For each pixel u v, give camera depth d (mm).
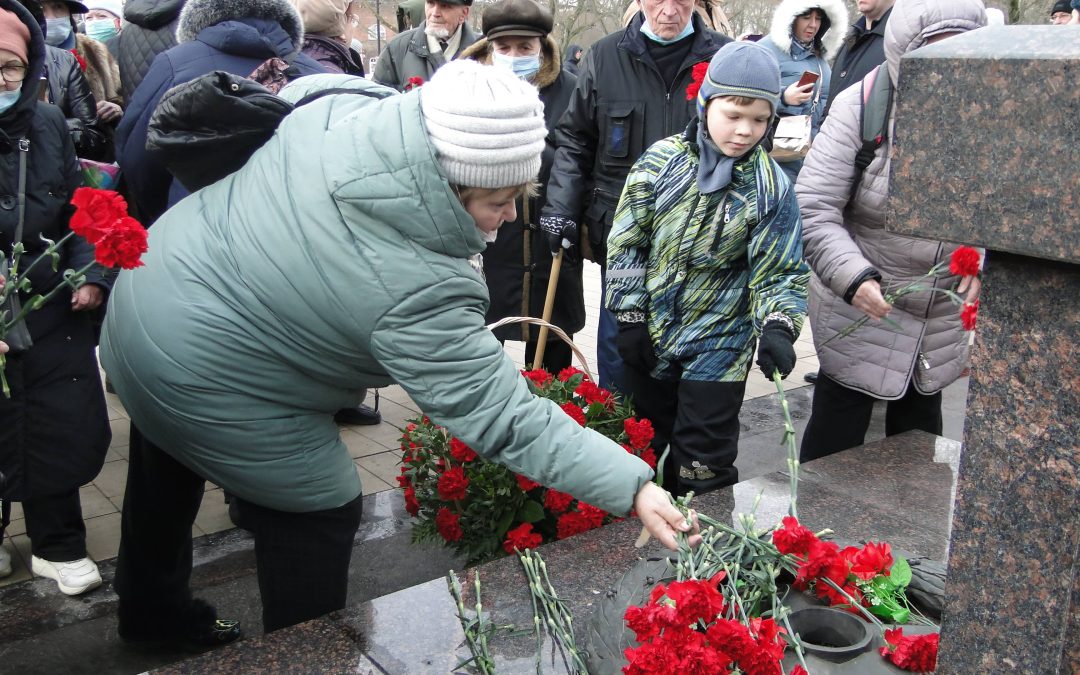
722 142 2738
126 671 2695
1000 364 1174
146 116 2809
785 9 5223
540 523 2949
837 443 3473
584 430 1898
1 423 2926
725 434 3018
